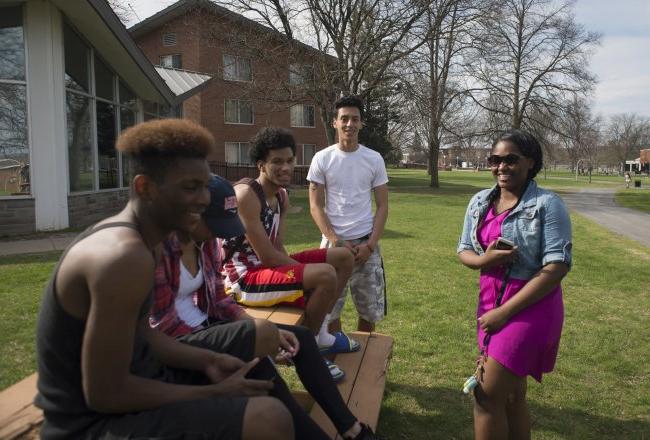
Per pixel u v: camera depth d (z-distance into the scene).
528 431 2.80
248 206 2.96
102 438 1.55
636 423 3.49
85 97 12.02
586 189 41.47
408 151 40.25
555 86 32.00
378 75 22.36
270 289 2.96
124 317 1.43
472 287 6.96
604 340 5.06
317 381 2.31
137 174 1.61
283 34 22.17
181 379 2.00
